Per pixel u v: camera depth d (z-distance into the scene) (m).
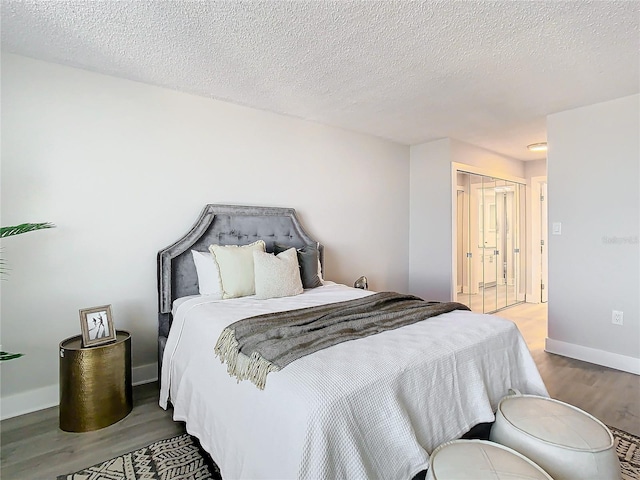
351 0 1.64
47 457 1.75
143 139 2.57
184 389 1.95
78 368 1.97
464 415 1.53
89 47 2.06
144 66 2.31
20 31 1.89
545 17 1.76
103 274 2.44
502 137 4.06
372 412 1.21
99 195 2.41
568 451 1.25
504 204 5.07
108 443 1.86
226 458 1.45
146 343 2.63
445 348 1.58
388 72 2.39
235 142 3.01
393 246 4.34
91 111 2.37
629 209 2.83
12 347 2.15
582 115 3.07
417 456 1.23
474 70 2.36
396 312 2.05
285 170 3.34
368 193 4.05
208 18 1.78
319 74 2.43
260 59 2.21
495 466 1.15
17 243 2.15
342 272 3.83
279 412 1.21
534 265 5.50
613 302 2.93
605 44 2.02
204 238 2.79
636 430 1.98
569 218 3.18
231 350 1.62
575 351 3.16
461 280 4.29
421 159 4.39
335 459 1.09
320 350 1.48
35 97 2.19
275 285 2.54
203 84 2.60
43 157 2.21
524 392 1.91
